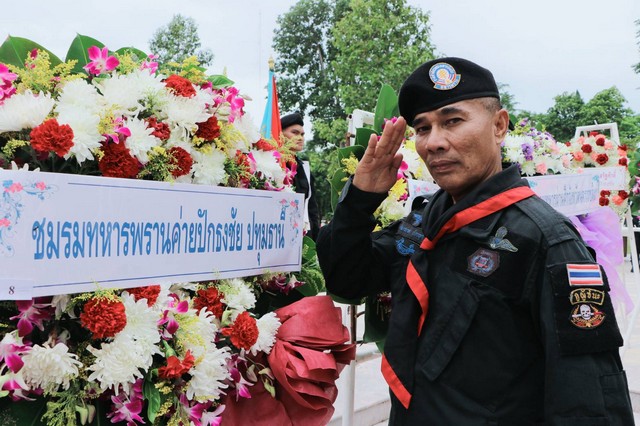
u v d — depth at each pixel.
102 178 1.54
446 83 1.62
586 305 1.43
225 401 1.88
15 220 1.38
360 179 1.89
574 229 1.56
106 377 1.52
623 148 4.86
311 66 29.83
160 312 1.65
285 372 1.82
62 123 1.54
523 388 1.52
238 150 2.02
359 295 2.00
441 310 1.61
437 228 1.66
